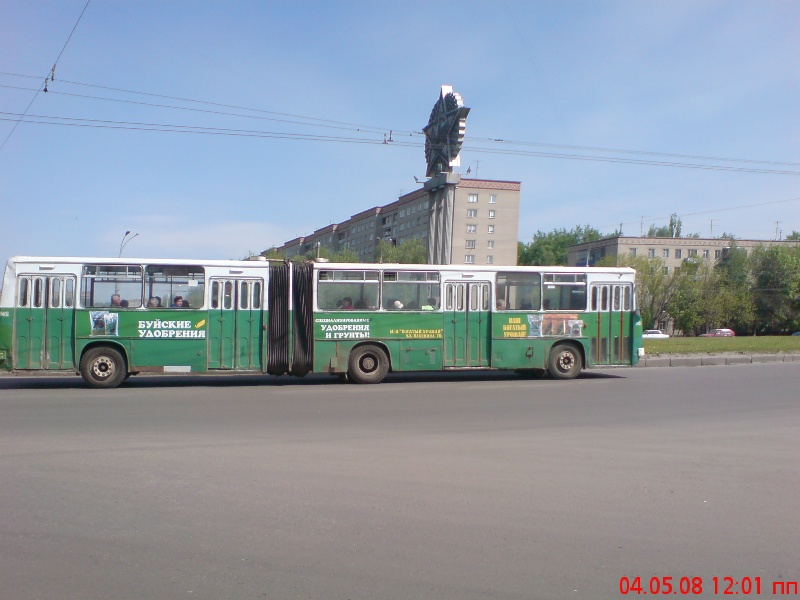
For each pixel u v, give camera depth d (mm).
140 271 16328
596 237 102188
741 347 26406
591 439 9750
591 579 4805
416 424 10914
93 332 16016
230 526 5801
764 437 9992
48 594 4496
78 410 12203
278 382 17672
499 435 10000
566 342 18500
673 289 70188
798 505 6562
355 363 17203
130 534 5594
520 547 5383
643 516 6184
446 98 27125
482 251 64062
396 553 5230
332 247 89375
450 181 26562
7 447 8883
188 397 14195
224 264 16688
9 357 15703
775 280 72125
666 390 15633
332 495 6730
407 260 57719
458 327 17828
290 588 4598
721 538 5641
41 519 5957
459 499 6641
